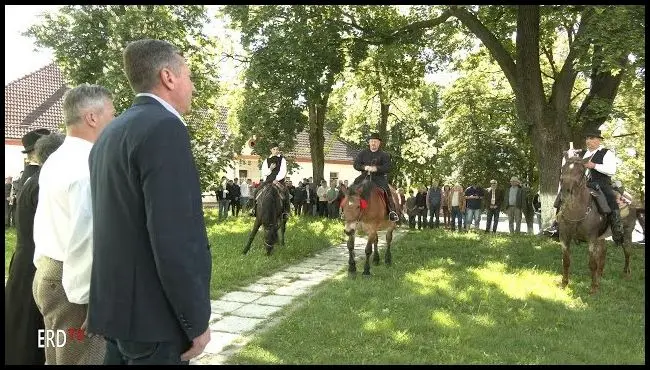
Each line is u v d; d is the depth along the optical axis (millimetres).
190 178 2227
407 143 34625
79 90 3236
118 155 2250
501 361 5223
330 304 7125
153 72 2449
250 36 16797
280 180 12156
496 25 18516
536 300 7676
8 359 3529
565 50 23109
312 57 16109
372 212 9383
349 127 33344
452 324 6301
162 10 17359
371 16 18609
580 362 5273
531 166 28797
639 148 28750
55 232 3098
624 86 16531
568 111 17828
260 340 5656
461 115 27953
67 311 3113
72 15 17844
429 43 19812
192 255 2154
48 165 3170
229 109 25359
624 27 12953
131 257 2221
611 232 8859
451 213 19828
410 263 10820
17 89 30625
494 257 11781
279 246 12828
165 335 2225
